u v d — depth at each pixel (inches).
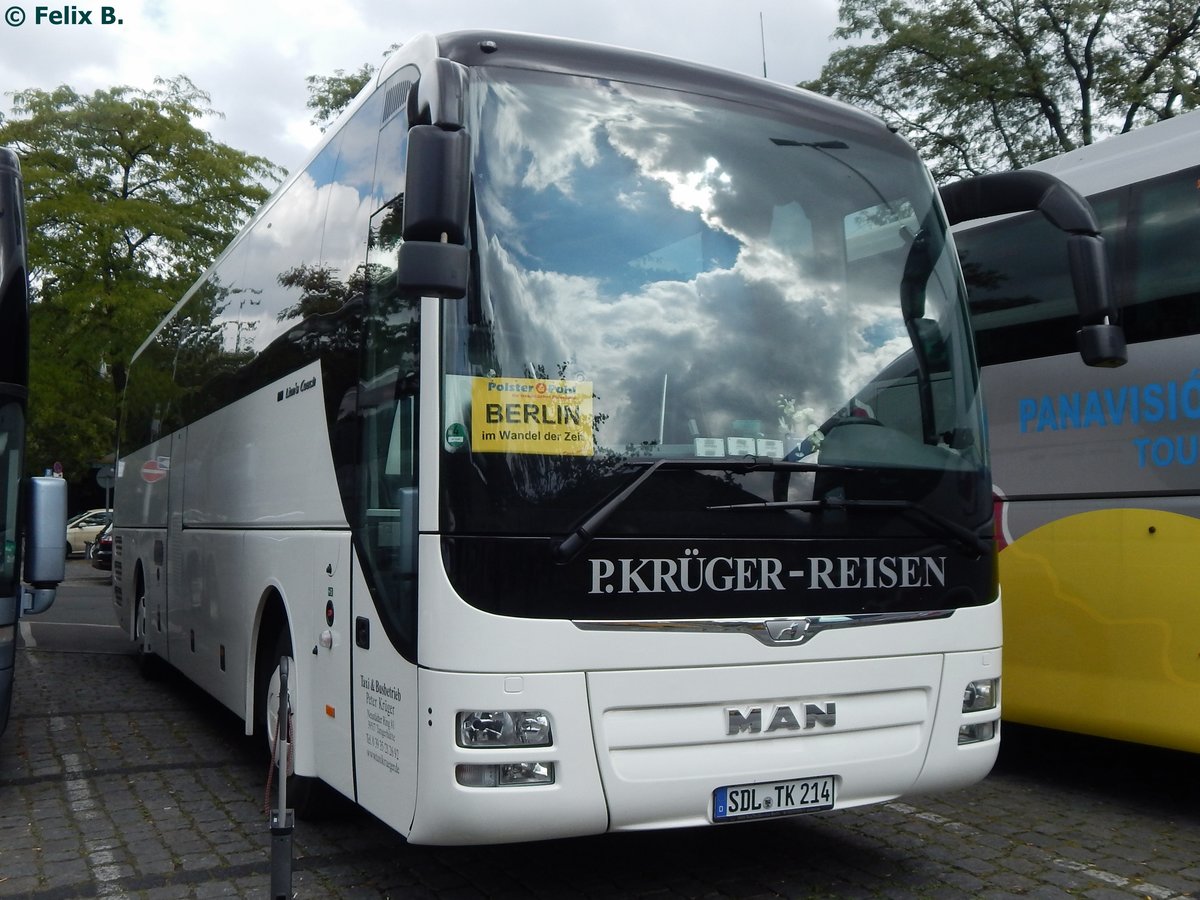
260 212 314.3
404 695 170.9
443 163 158.6
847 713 182.1
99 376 1167.0
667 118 194.9
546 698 162.4
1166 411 244.2
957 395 203.5
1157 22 820.0
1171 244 247.1
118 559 516.1
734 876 206.4
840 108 216.4
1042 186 209.8
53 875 209.5
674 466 173.2
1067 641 262.5
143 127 1180.5
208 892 198.8
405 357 178.9
